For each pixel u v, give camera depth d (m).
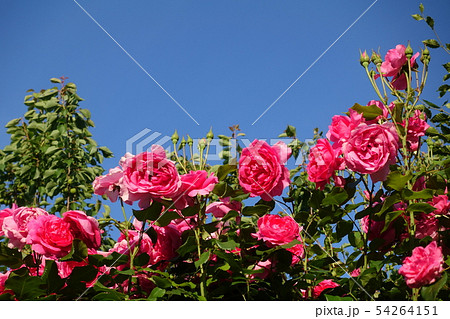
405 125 1.56
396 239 1.58
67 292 1.36
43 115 4.10
